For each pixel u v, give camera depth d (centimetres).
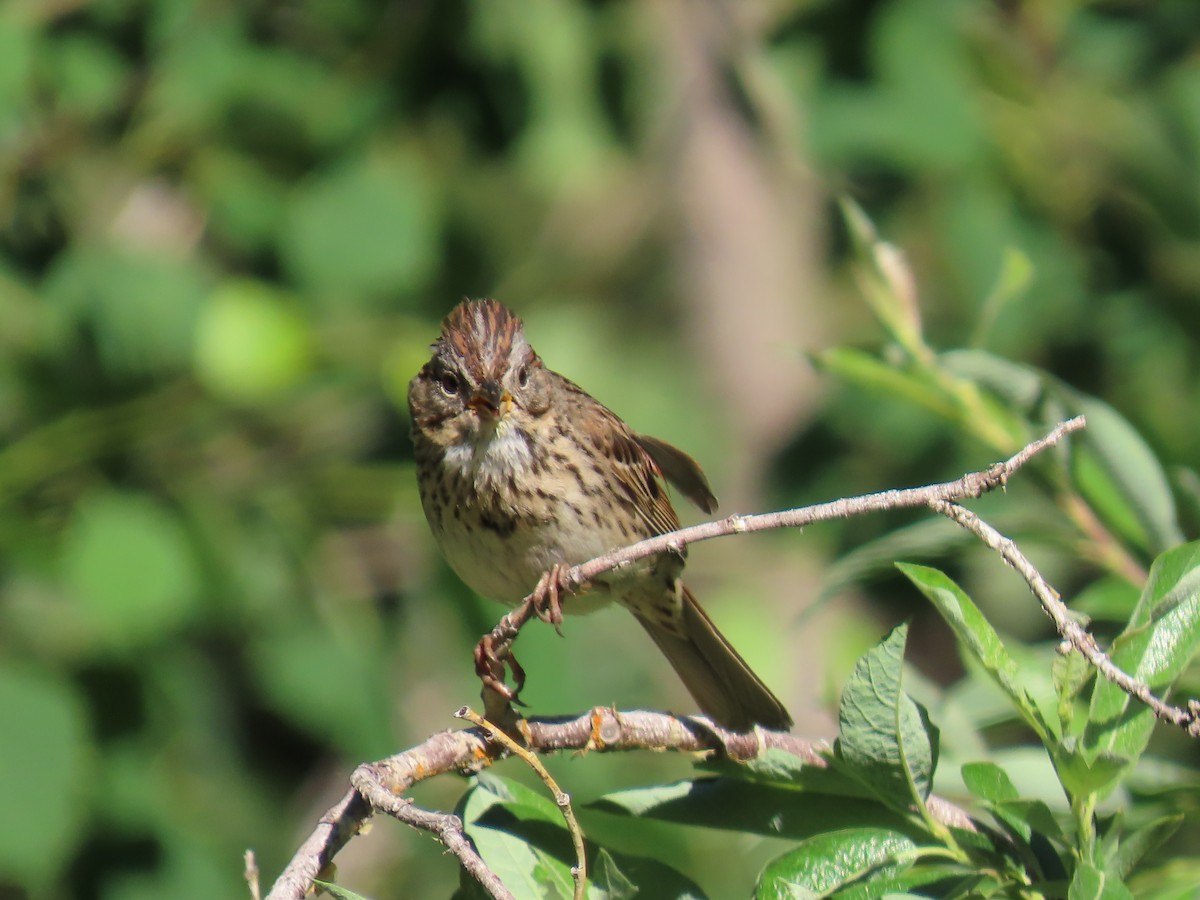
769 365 1598
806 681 1240
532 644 1036
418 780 584
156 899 945
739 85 1148
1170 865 630
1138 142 1140
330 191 1116
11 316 1080
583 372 1584
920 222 1155
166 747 977
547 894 579
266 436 1108
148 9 1116
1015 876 544
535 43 1187
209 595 975
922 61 1090
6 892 930
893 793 557
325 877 549
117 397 1038
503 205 1438
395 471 1093
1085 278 1155
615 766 1252
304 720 991
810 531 1110
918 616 1387
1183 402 1146
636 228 1652
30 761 899
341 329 1122
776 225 1631
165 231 1147
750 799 609
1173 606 536
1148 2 1193
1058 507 771
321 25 1170
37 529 970
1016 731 926
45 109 1102
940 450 1088
